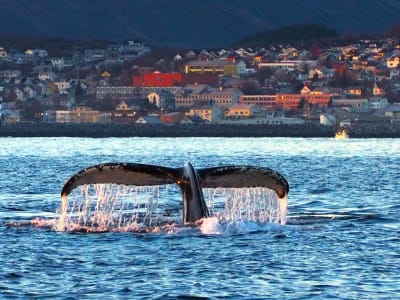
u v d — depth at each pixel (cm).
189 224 6912
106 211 8012
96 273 5822
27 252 6341
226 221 7131
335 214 8156
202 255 6241
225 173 6662
